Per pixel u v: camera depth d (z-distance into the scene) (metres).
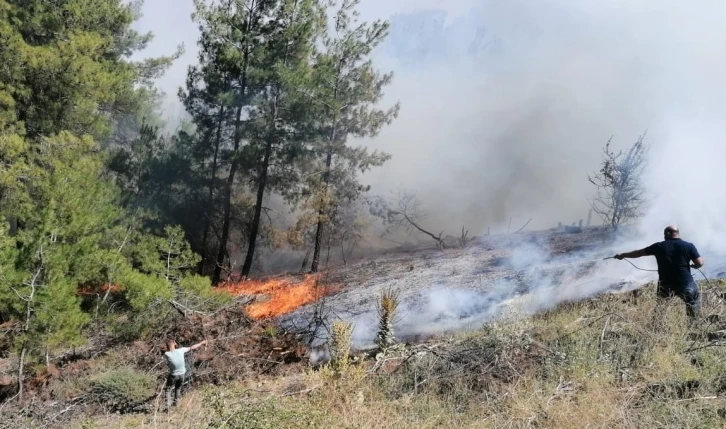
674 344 7.45
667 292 8.34
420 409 7.07
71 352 13.24
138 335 13.23
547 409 6.34
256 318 13.79
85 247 13.05
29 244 11.62
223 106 22.86
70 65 15.55
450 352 8.53
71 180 14.41
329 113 22.27
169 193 22.62
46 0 16.33
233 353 11.41
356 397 7.44
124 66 19.44
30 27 16.06
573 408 6.32
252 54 21.92
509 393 6.96
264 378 10.28
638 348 7.54
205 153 23.25
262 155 22.81
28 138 15.90
